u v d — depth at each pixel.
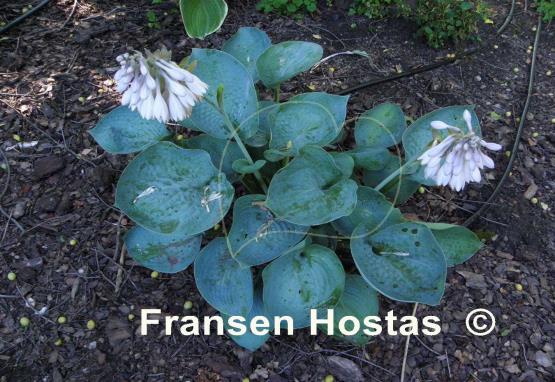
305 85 1.31
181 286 1.03
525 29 1.53
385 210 0.93
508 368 0.97
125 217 1.09
